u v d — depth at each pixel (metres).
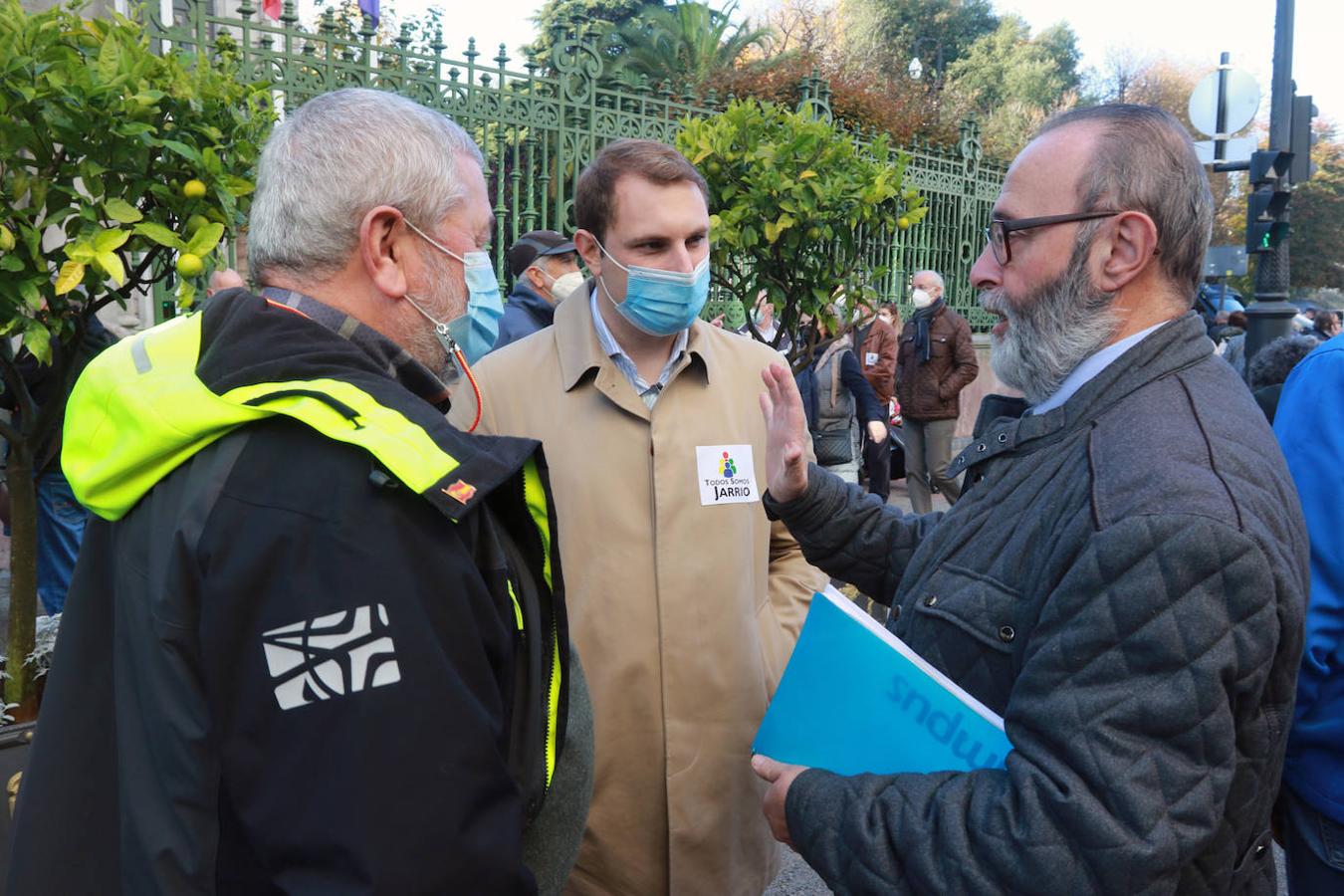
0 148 2.22
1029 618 1.21
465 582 1.00
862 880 1.19
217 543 0.96
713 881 1.90
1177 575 1.05
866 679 1.33
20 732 2.35
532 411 1.99
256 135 2.68
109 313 4.27
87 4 2.54
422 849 0.91
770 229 3.68
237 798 0.93
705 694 1.89
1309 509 1.63
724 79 14.12
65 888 1.10
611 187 1.93
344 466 0.99
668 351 2.02
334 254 1.15
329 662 0.93
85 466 1.08
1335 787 1.61
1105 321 1.32
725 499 1.95
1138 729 1.05
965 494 1.44
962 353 7.62
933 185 9.37
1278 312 7.25
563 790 1.28
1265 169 7.16
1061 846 1.05
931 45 42.97
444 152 1.21
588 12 25.12
